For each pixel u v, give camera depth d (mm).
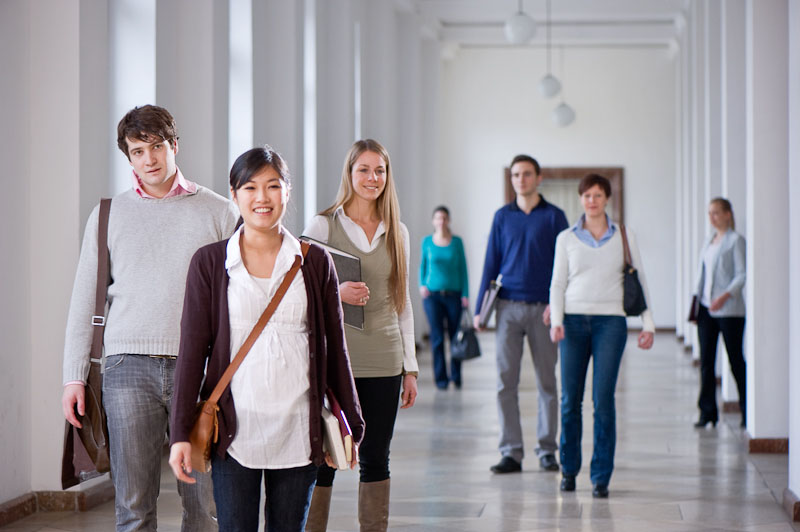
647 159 20062
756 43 6676
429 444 7770
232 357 2971
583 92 20156
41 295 5559
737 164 9328
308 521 4148
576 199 20391
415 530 5109
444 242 11156
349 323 3980
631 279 5680
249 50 8133
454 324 11250
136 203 3541
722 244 8188
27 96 5531
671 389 11141
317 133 10594
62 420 5551
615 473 6562
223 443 2934
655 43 19266
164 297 3469
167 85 6812
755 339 7098
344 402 3080
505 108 20312
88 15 5664
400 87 15867
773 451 7168
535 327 6434
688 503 5688
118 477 3459
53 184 5539
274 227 3008
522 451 6605
